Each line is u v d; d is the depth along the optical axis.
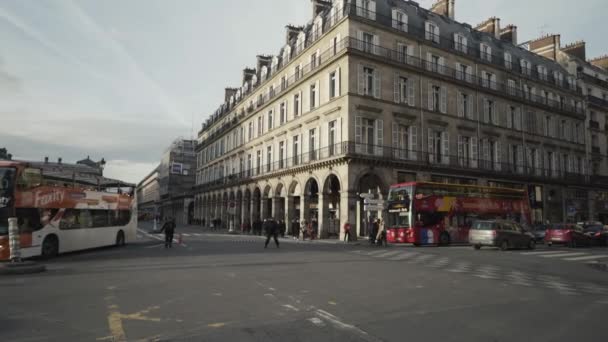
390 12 34.03
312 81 35.44
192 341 5.37
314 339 5.48
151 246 23.22
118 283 9.96
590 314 7.20
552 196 43.78
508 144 40.53
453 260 16.72
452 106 36.41
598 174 50.84
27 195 15.48
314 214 35.41
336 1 33.50
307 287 9.52
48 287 9.38
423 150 33.84
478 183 36.72
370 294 8.77
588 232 28.30
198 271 12.24
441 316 6.87
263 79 47.47
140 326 6.09
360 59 31.31
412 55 34.25
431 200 25.73
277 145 41.09
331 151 31.83
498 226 22.33
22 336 5.58
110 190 22.55
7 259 14.40
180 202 89.25
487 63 39.41
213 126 67.69
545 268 14.61
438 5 42.03
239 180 48.69
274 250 20.22
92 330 5.88
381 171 31.03
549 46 53.94
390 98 32.62
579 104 49.91
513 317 6.88
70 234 17.95
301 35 38.62
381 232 25.25
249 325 6.16
